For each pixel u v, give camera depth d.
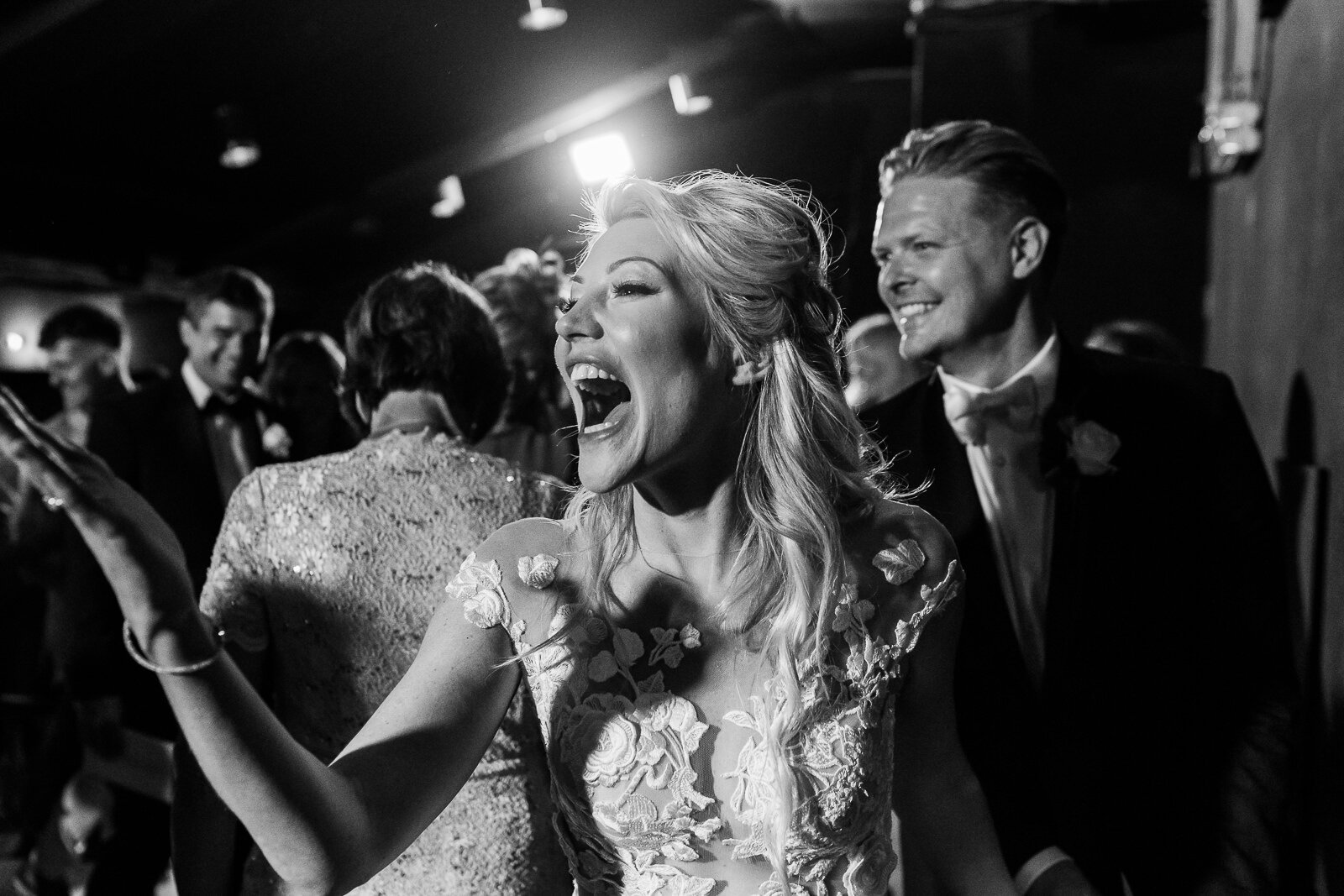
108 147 9.06
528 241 11.67
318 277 11.77
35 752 3.60
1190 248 6.14
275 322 11.38
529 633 1.39
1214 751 1.98
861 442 1.52
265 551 1.87
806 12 8.89
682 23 8.85
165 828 3.34
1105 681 1.97
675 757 1.35
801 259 1.41
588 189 1.47
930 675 1.54
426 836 1.84
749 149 10.30
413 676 1.36
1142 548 2.01
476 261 11.78
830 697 1.40
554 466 3.52
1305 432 3.34
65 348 4.96
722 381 1.41
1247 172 4.65
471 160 10.08
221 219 10.69
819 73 9.93
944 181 2.06
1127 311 6.20
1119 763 1.96
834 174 10.19
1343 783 2.69
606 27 8.45
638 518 1.46
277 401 4.12
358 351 2.05
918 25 6.15
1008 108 6.09
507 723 1.88
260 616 1.86
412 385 2.04
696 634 1.39
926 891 2.01
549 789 1.92
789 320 1.42
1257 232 4.36
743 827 1.36
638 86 9.52
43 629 4.93
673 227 1.36
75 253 9.91
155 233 10.43
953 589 1.53
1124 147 6.15
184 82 8.03
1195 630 2.03
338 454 1.96
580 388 1.39
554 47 8.44
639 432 1.35
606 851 1.39
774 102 10.20
